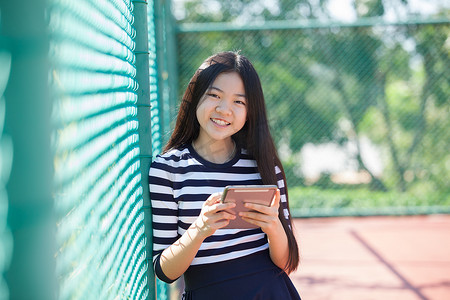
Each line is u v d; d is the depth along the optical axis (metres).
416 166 8.39
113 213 1.29
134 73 1.74
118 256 1.33
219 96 1.75
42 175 0.76
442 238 5.57
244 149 1.85
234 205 1.49
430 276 4.25
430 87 8.04
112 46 1.34
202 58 6.81
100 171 1.15
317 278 4.27
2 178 0.71
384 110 8.70
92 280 1.07
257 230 1.76
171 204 1.73
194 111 1.83
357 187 9.00
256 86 1.79
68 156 0.90
